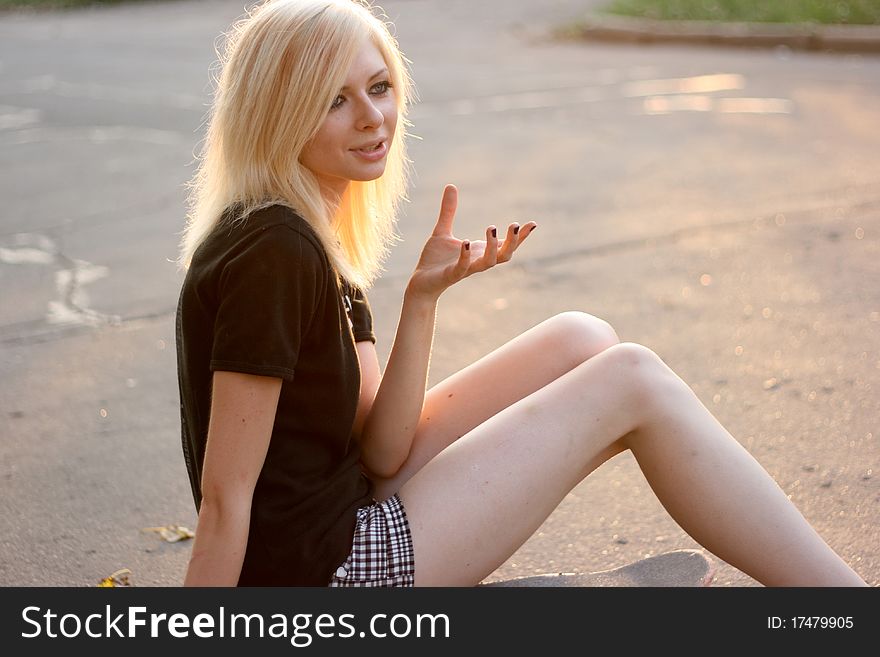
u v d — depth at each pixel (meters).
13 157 13.24
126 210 10.66
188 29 26.44
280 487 3.17
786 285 7.93
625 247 9.03
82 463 5.41
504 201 10.55
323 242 3.13
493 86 17.36
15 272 8.79
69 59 21.84
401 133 3.69
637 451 3.42
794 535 3.25
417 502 3.31
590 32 22.84
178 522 4.83
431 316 3.45
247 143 3.15
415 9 28.72
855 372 6.26
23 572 4.40
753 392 6.02
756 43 21.30
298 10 3.15
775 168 11.59
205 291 3.07
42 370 6.72
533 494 3.34
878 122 13.84
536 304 7.72
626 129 13.88
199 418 3.22
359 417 3.65
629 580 3.89
